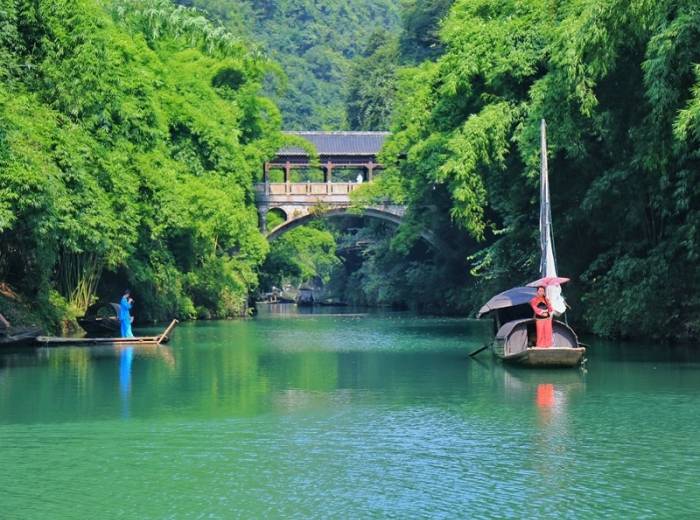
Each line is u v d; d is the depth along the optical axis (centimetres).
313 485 1809
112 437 2217
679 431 2255
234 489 1789
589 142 4509
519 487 1786
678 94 3409
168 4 6894
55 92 4738
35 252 4709
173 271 6694
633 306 4159
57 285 5384
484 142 4875
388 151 8738
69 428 2322
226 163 7538
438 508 1667
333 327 6362
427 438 2194
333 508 1672
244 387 3009
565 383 3041
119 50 5775
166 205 5822
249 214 8375
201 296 7875
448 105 5622
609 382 3042
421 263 9481
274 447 2114
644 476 1853
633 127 3972
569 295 4912
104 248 4831
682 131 3177
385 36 17475
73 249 4519
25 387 2992
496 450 2072
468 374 3319
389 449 2089
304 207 9756
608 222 4638
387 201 9625
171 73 7412
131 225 5316
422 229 8338
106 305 5941
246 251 8481
